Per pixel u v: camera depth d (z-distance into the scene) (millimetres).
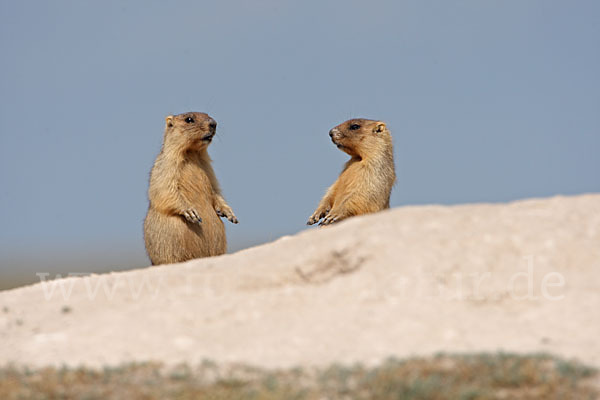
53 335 25766
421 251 27375
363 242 28000
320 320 24984
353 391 20234
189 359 23125
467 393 19766
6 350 25094
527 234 27906
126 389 21281
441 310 24984
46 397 21078
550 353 21859
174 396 20594
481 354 21812
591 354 21719
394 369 21062
